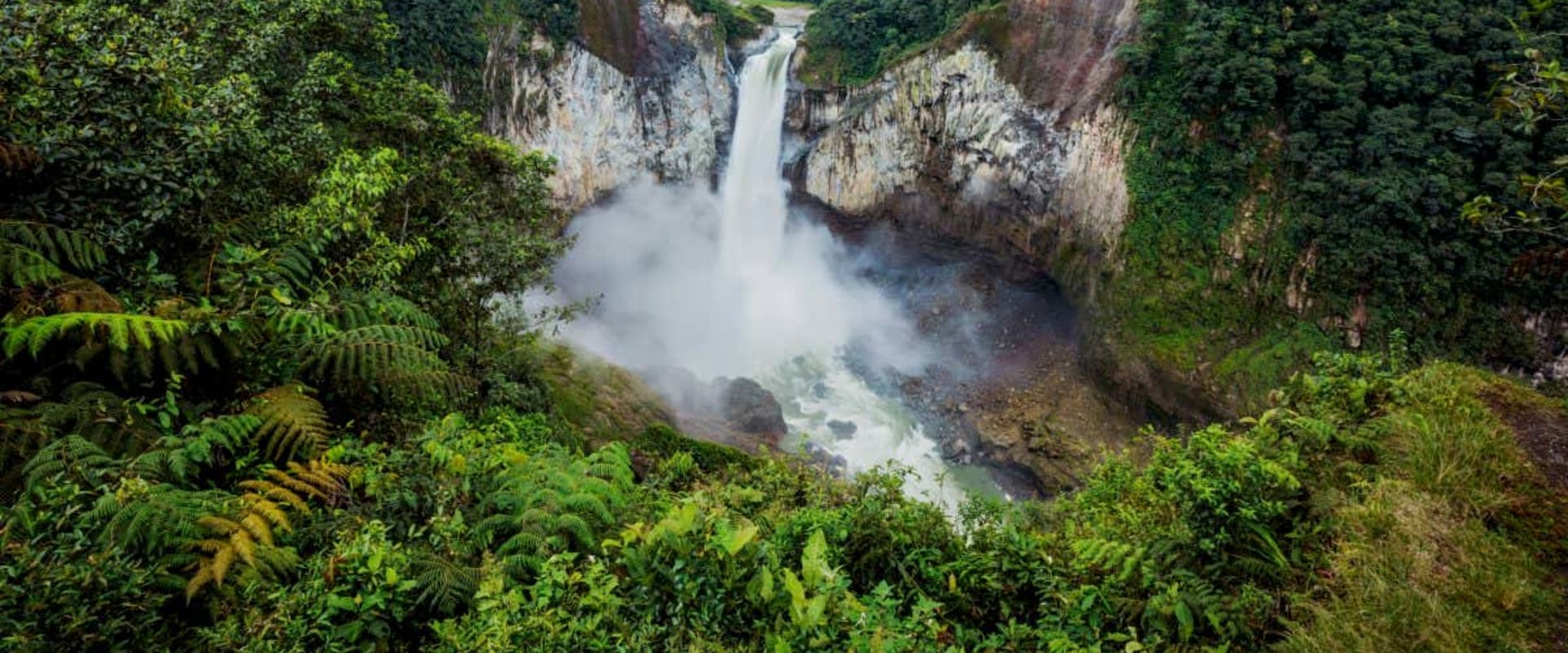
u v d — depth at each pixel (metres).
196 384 4.87
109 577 2.81
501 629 3.24
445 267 9.88
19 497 3.45
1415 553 4.13
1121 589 4.38
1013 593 4.52
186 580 3.25
